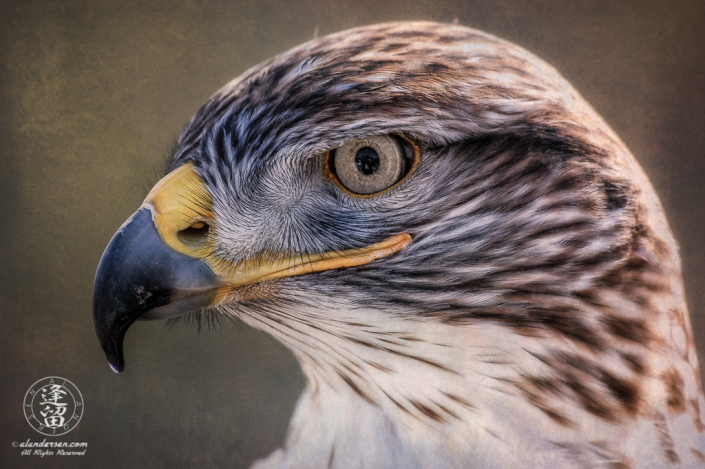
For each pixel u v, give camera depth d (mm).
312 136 1039
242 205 1042
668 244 1046
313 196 1042
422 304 1045
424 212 1041
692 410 1050
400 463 1060
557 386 1046
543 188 1039
